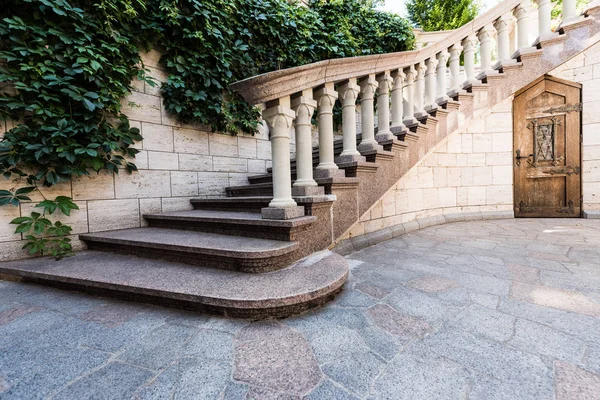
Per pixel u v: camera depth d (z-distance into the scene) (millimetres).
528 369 1040
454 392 945
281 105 2135
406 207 4059
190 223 2758
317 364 1116
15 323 1516
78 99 2439
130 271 1981
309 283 1643
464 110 4336
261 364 1124
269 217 2189
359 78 2988
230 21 3725
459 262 2408
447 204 4750
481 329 1328
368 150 2955
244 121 4016
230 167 4012
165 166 3375
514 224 4242
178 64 3322
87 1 2611
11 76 2270
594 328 1297
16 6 2330
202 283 1686
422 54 3801
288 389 982
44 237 2557
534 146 4703
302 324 1438
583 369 1026
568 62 4488
